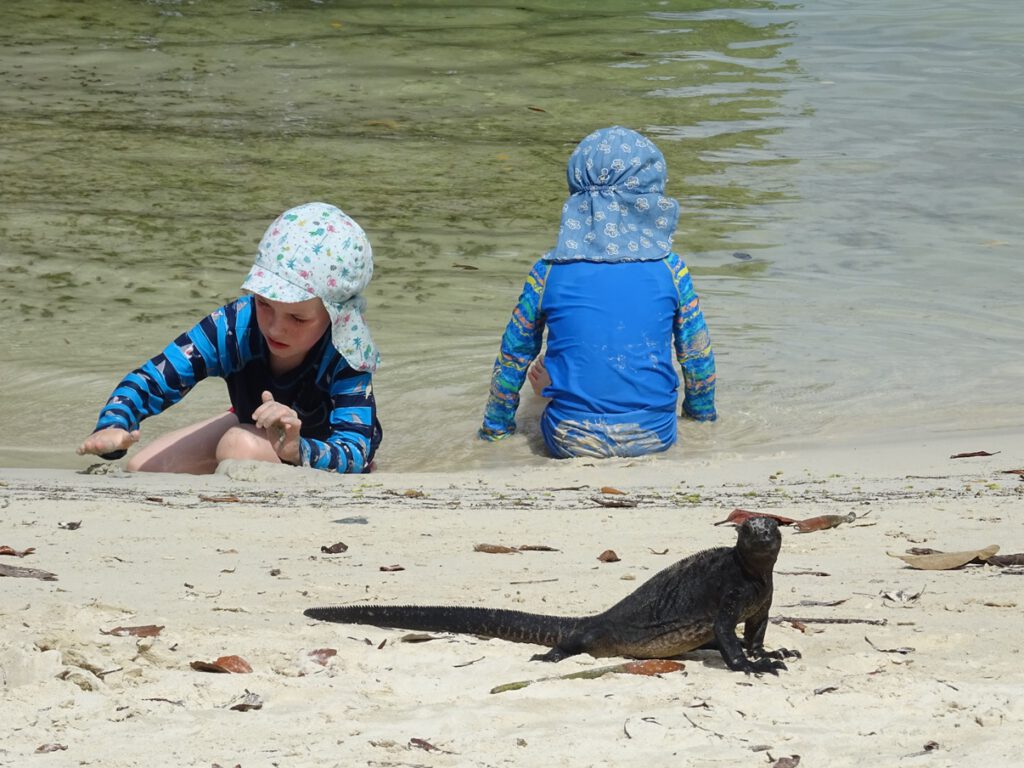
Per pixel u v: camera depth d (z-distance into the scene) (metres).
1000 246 23.22
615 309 15.07
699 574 7.25
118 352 18.08
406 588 8.64
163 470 14.03
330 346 14.21
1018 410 16.09
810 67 38.09
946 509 11.10
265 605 8.20
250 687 6.63
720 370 17.61
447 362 18.00
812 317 19.70
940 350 18.41
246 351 14.26
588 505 11.73
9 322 18.95
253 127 31.17
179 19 42.69
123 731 6.03
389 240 23.16
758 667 6.99
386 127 31.50
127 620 7.71
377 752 5.77
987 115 32.81
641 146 15.50
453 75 36.81
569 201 15.67
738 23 44.19
